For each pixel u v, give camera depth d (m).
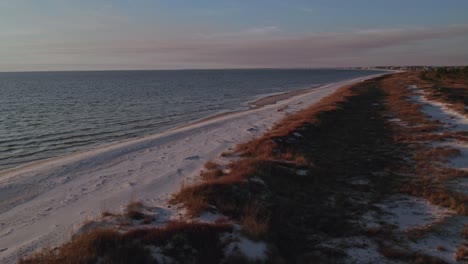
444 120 24.64
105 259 6.00
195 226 7.21
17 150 21.19
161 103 48.97
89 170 15.29
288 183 11.79
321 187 11.72
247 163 13.41
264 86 91.25
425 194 10.79
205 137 22.84
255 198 9.88
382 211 9.67
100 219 9.09
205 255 6.47
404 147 17.44
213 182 10.78
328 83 105.75
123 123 31.73
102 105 46.12
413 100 37.06
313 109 33.12
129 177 14.05
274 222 8.58
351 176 12.98
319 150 17.12
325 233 8.39
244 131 24.75
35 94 66.06
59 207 10.87
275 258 6.77
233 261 6.34
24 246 8.12
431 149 16.64
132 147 19.88
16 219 9.99
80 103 48.69
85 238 6.72
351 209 9.84
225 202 9.45
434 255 7.26
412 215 9.42
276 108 39.09
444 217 9.21
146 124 31.38
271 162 13.45
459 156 15.22
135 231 7.00
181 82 116.00
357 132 21.89
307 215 9.38
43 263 6.18
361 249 7.58
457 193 10.77
